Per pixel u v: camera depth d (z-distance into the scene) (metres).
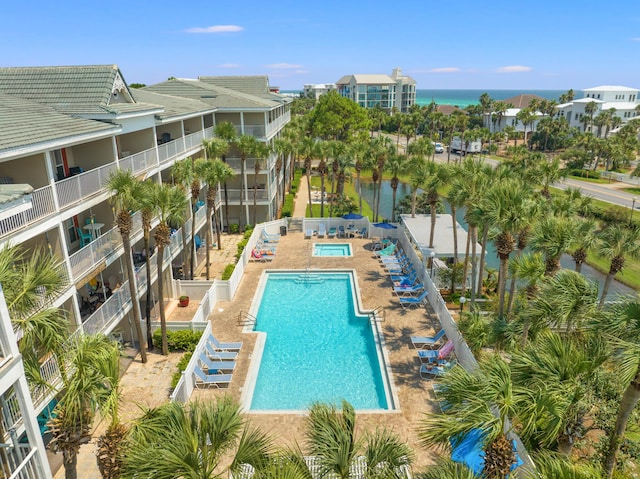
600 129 95.69
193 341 19.95
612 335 10.00
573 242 18.52
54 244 15.59
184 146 27.92
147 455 8.43
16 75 21.11
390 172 38.25
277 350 21.28
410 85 163.88
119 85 21.50
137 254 23.77
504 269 18.56
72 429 9.98
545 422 9.45
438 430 9.28
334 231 37.72
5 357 9.10
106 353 10.19
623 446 12.33
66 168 19.70
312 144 41.50
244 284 27.88
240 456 9.13
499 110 113.50
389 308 24.47
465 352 17.55
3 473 9.57
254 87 51.38
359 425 15.39
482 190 22.03
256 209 40.31
